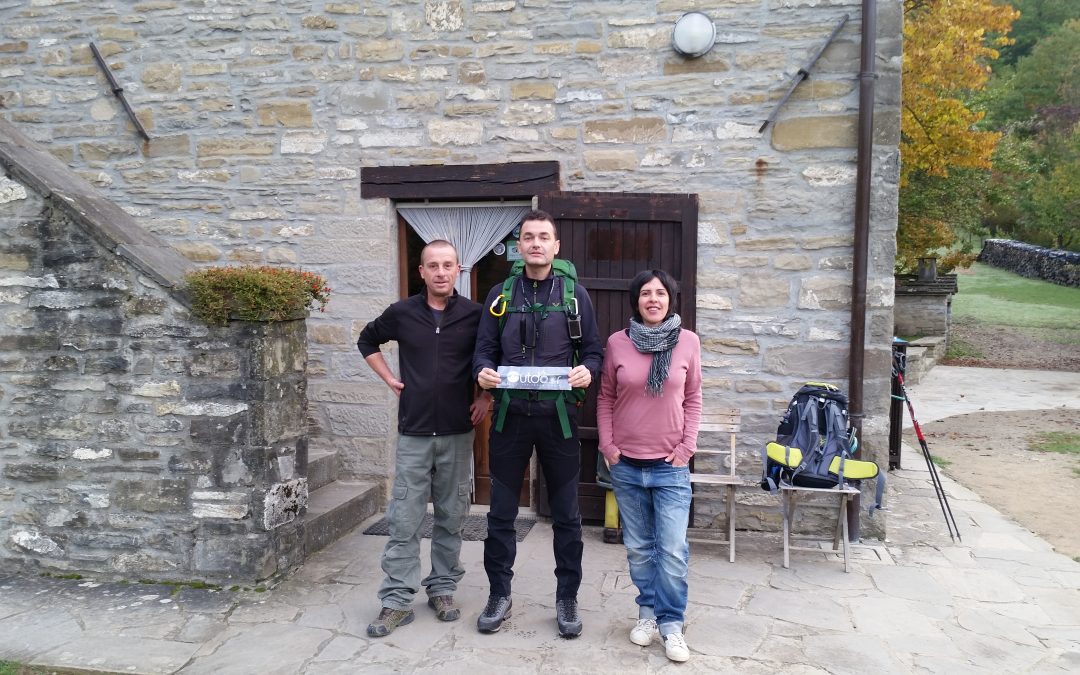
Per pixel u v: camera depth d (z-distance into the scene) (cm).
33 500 440
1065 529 555
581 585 422
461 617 381
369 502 543
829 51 487
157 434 421
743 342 510
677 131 507
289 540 435
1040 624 383
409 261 574
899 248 1520
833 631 371
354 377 556
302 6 541
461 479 380
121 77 564
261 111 552
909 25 1244
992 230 3142
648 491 356
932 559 475
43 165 457
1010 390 1247
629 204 506
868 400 496
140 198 570
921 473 726
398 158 540
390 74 536
